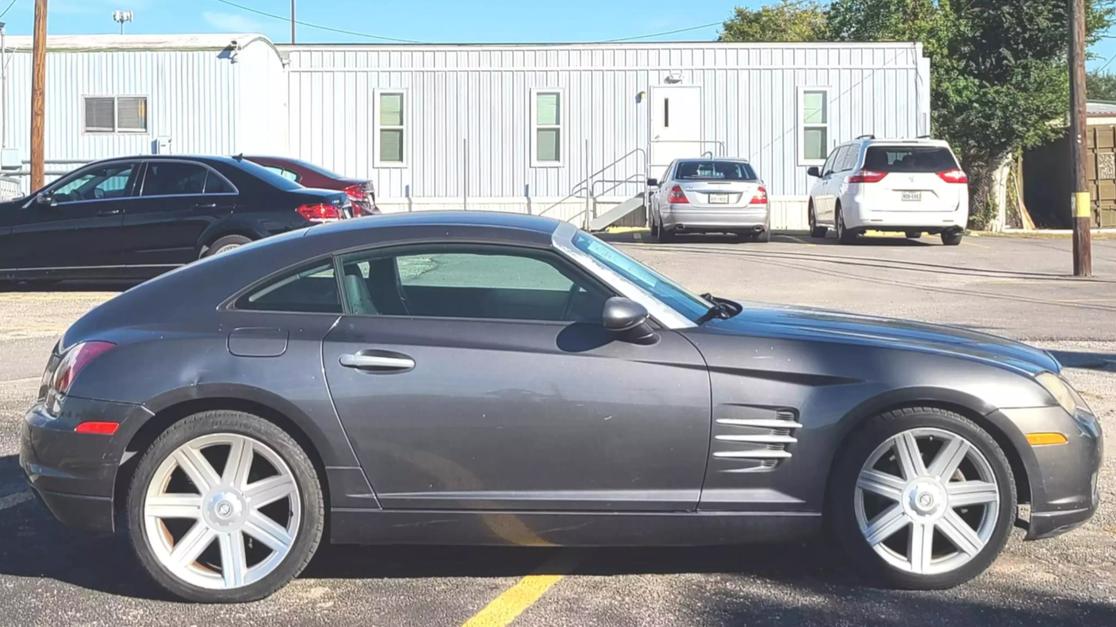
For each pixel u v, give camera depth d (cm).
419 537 443
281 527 439
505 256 460
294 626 417
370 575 473
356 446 434
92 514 436
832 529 450
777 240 2167
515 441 436
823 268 1620
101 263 1296
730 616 424
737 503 440
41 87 2069
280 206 1273
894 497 443
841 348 447
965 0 2825
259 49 2397
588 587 457
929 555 444
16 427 712
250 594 438
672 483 440
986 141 2698
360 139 2562
